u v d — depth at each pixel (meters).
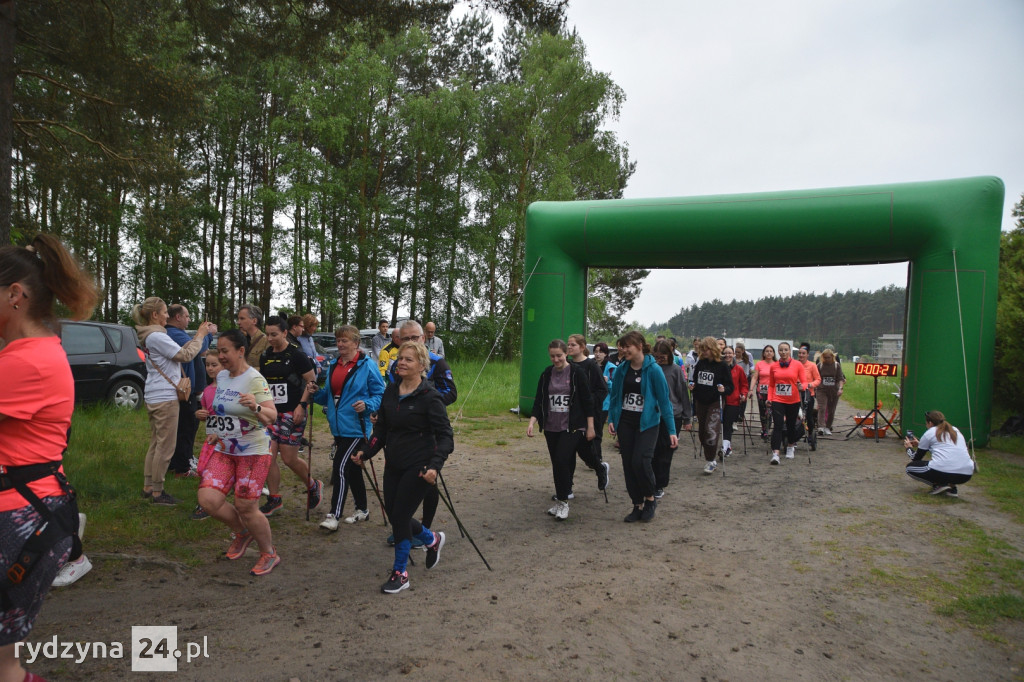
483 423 12.84
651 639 3.76
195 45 13.05
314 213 26.53
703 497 7.43
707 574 4.87
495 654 3.51
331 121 25.17
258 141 28.66
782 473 8.91
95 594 4.21
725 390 8.69
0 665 2.19
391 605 4.17
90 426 9.00
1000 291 13.53
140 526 5.55
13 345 2.22
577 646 3.64
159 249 25.52
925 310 10.91
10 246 2.33
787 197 11.55
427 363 4.56
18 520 2.16
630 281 43.06
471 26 32.56
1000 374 13.20
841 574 4.89
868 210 10.97
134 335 11.46
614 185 29.72
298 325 8.34
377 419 4.71
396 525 4.43
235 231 31.94
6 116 7.17
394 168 31.17
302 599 4.23
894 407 18.00
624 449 6.41
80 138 13.17
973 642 3.82
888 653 3.66
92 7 9.83
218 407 4.40
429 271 31.19
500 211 27.61
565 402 6.37
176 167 13.84
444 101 27.39
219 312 31.11
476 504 6.96
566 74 26.61
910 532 6.01
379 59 27.08
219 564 4.82
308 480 6.15
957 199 10.73
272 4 9.02
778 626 3.98
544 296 13.22
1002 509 6.91
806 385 10.03
